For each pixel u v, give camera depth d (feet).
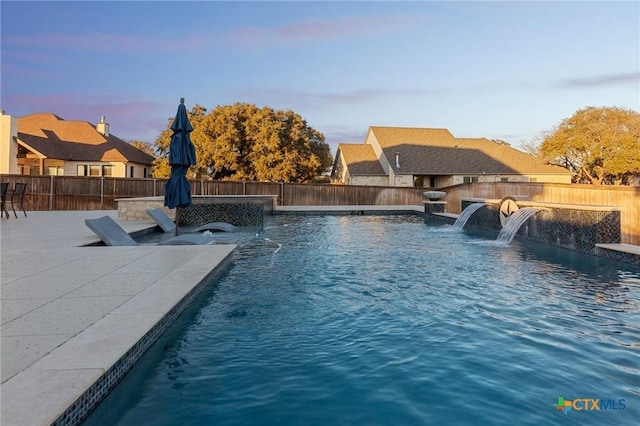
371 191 81.66
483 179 103.04
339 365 10.26
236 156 92.84
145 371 9.91
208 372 9.87
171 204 29.58
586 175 111.75
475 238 35.94
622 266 23.22
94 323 10.71
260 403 8.43
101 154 80.64
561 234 29.86
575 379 9.57
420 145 111.55
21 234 29.99
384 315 14.24
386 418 7.87
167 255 21.30
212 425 7.63
